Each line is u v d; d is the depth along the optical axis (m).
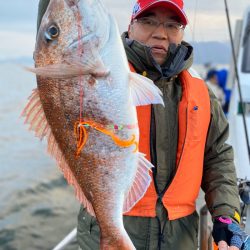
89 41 1.75
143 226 2.17
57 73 1.72
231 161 2.38
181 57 2.19
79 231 2.29
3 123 17.84
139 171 1.89
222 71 6.68
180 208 2.21
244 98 4.16
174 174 2.19
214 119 2.34
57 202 6.66
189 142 2.20
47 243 5.21
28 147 12.07
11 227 5.65
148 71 2.17
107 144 1.84
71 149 1.85
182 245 2.25
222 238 2.16
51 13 1.76
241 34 4.92
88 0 1.77
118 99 1.81
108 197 1.88
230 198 2.27
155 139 2.17
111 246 1.86
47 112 1.82
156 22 2.16
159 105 2.18
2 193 7.14
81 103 1.81
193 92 2.26
